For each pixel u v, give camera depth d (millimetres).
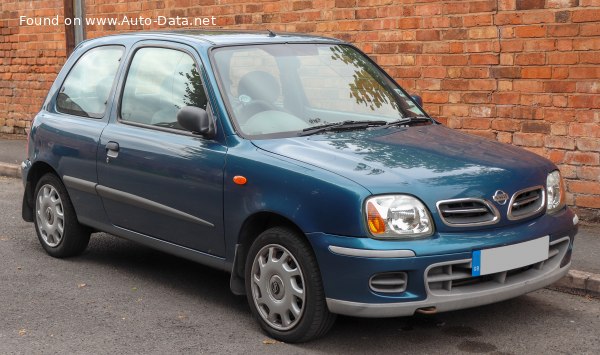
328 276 5148
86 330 5758
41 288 6680
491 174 5383
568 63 8266
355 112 6348
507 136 8789
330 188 5148
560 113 8375
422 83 9445
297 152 5539
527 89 8586
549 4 8328
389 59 9727
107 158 6633
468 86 9039
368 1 9867
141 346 5461
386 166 5312
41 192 7516
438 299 5078
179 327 5809
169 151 6133
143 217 6449
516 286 5340
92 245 7965
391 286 5074
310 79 6398
